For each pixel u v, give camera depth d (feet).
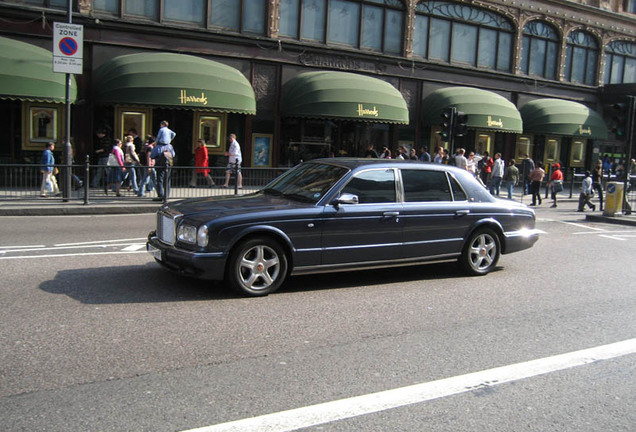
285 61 68.28
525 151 91.71
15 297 20.04
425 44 79.10
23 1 55.57
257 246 20.95
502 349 16.84
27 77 50.85
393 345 16.79
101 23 57.93
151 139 55.77
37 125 57.16
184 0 62.64
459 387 13.99
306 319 18.88
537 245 37.11
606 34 96.68
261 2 66.95
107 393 12.85
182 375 13.99
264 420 11.87
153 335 16.71
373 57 73.77
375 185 23.53
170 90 56.39
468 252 26.00
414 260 24.39
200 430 11.35
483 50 84.58
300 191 23.44
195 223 20.34
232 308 19.67
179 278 23.47
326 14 70.79
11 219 39.88
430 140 79.97
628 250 36.50
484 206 26.22
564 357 16.35
